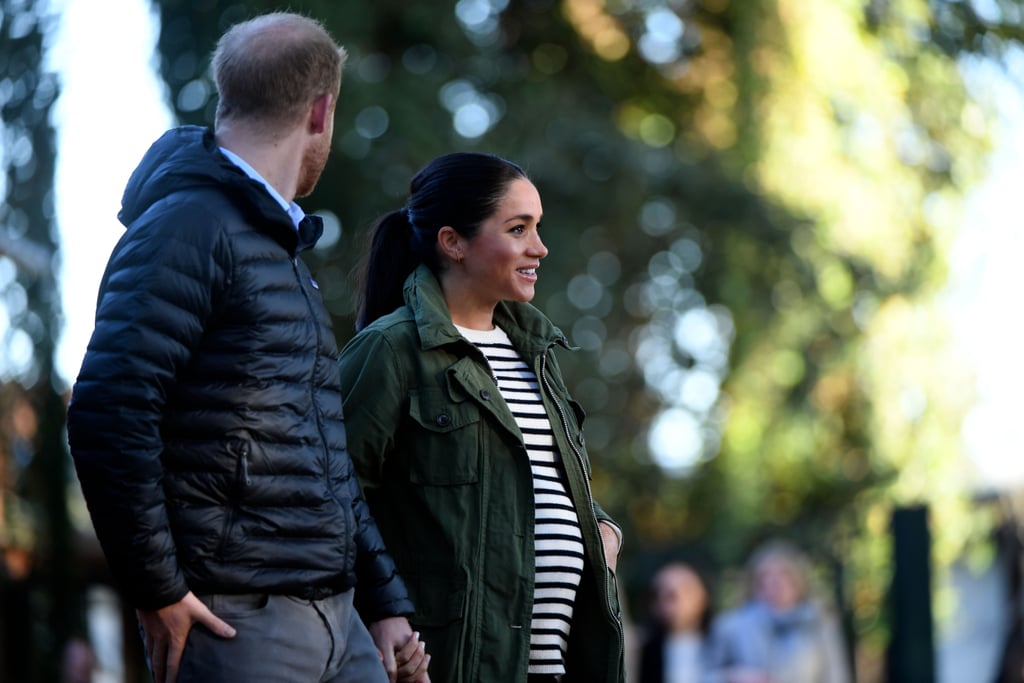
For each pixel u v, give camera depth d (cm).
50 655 2141
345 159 3131
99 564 2438
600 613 1045
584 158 3562
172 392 843
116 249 849
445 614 999
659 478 3859
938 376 3797
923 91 3612
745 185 3697
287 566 861
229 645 847
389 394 1026
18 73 2261
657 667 2508
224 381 850
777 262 3762
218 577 841
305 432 874
